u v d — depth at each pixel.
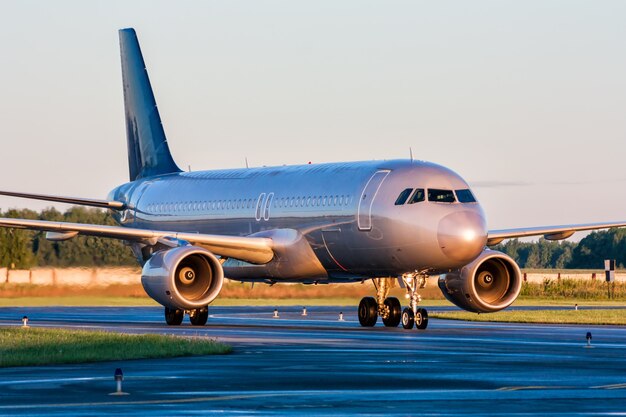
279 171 160.12
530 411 61.62
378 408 62.59
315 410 61.75
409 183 135.88
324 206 145.12
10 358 88.12
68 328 137.25
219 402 64.75
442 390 70.50
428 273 138.50
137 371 81.50
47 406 62.84
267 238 151.75
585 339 116.19
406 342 110.75
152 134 192.00
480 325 147.88
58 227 142.50
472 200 136.12
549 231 152.25
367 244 138.75
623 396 67.94
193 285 144.00
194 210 171.50
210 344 99.69
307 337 118.75
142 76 193.38
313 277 151.88
